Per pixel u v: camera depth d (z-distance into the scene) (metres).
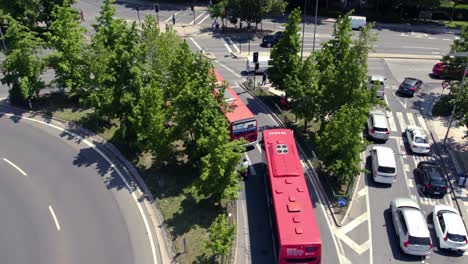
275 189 27.84
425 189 32.50
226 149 27.66
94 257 26.58
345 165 30.45
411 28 70.56
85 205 30.55
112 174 33.56
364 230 29.25
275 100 45.28
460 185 33.88
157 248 27.23
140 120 32.22
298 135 38.81
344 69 33.91
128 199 31.17
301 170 29.31
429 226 29.73
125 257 26.58
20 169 33.84
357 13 76.06
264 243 28.00
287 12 76.06
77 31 41.78
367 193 32.84
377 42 63.47
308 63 38.47
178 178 33.03
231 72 52.19
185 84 32.25
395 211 29.36
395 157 37.34
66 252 26.89
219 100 33.34
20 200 30.91
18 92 41.41
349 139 29.75
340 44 38.91
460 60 42.19
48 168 34.06
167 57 38.72
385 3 74.81
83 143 37.16
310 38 63.19
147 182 32.59
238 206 31.03
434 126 42.34
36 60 40.31
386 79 51.75
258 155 36.56
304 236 24.58
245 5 62.31
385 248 27.88
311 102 36.25
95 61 38.09
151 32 39.41
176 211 29.84
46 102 43.03
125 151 36.00
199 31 65.44
